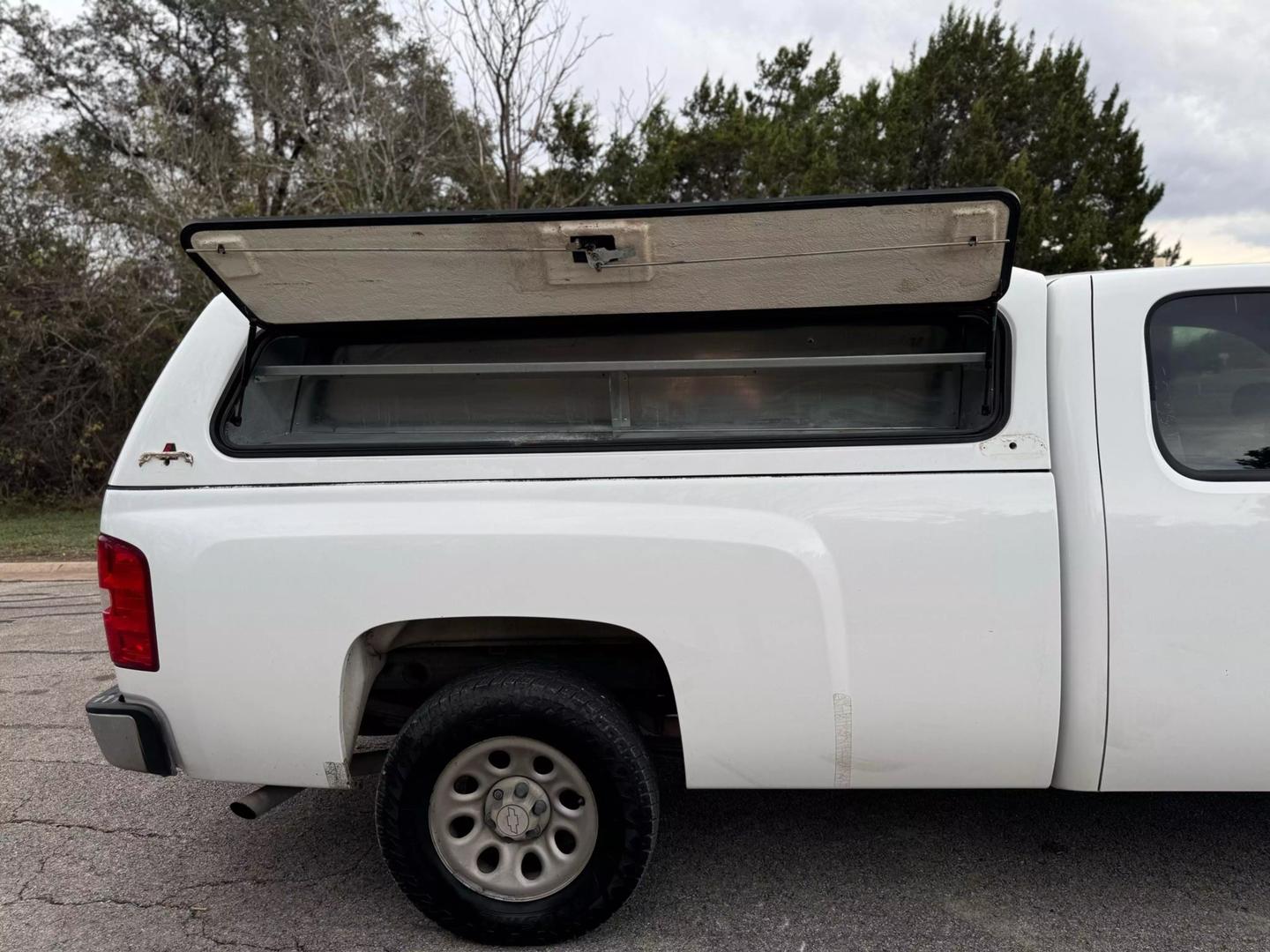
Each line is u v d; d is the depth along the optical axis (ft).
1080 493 7.90
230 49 77.36
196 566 8.09
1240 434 8.13
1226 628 7.77
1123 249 61.16
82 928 8.89
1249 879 9.25
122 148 57.77
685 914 8.84
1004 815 10.74
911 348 8.71
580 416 8.78
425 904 8.26
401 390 8.97
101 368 47.55
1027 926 8.54
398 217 7.43
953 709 7.91
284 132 59.16
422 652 9.33
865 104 71.31
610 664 9.32
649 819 8.05
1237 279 8.38
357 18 47.06
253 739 8.20
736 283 8.13
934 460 7.93
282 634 8.06
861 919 8.70
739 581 7.89
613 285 8.20
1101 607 7.81
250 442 8.48
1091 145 63.93
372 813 11.37
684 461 8.07
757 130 62.59
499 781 8.25
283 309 8.50
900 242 7.54
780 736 8.02
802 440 8.09
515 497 8.08
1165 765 7.98
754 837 10.38
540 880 8.26
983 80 66.18
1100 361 8.20
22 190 50.34
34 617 23.32
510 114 39.24
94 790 12.21
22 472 47.42
